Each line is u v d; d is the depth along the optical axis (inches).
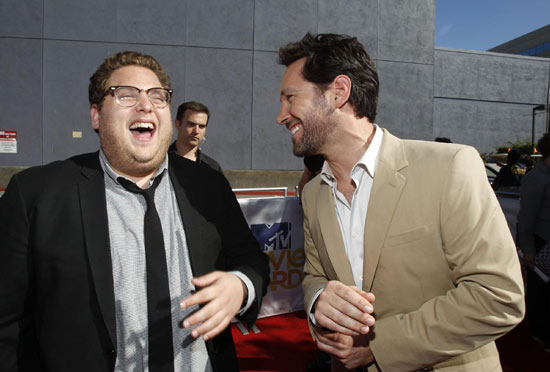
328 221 49.7
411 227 42.8
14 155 451.5
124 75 44.4
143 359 41.3
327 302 40.9
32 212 39.8
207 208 48.4
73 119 460.4
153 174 46.8
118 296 40.9
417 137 560.7
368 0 531.8
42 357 38.4
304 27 516.7
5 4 443.8
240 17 498.9
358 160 48.0
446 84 951.6
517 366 102.0
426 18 552.4
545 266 108.1
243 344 114.4
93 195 42.2
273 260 136.1
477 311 37.0
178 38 484.1
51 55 453.1
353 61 45.9
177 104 489.1
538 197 110.6
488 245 38.0
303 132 47.9
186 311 43.8
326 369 96.4
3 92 447.5
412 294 44.0
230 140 506.3
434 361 39.5
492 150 985.5
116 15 466.3
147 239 42.1
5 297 38.3
